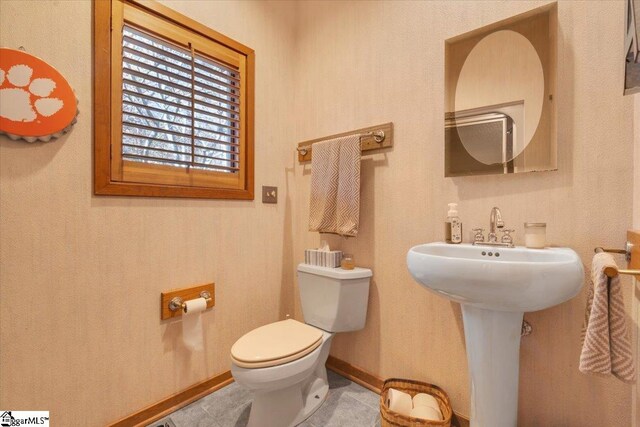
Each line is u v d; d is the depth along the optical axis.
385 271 1.53
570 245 1.07
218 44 1.59
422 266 0.97
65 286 1.12
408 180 1.45
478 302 0.90
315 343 1.29
